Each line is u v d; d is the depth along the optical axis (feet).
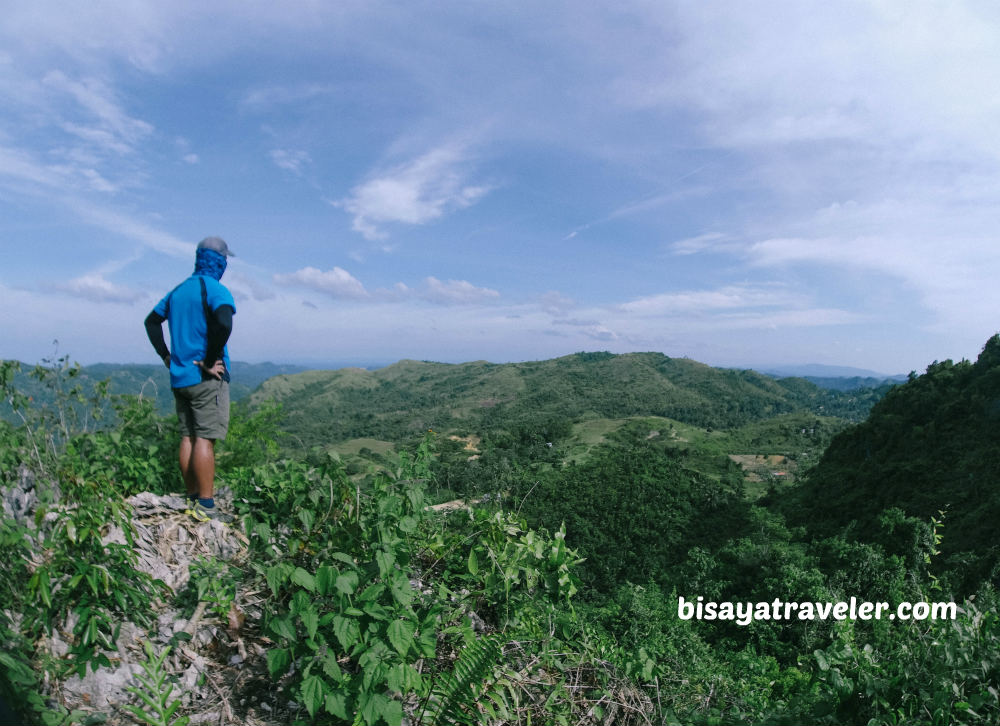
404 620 7.00
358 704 6.11
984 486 165.07
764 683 25.85
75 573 6.88
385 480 9.47
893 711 7.93
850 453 275.18
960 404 230.27
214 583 7.82
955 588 71.31
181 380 10.84
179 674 7.11
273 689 7.41
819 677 9.34
